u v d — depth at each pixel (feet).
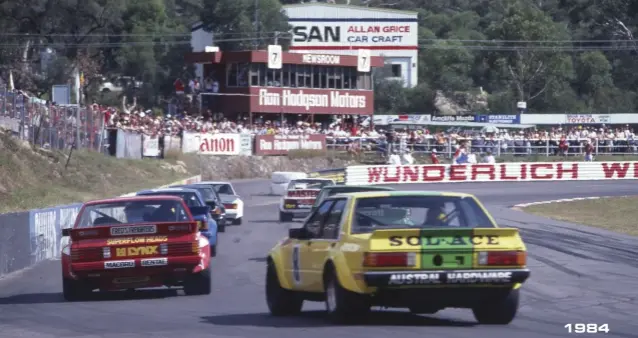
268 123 647.97
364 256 96.48
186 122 583.17
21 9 645.92
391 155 531.09
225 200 298.15
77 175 388.37
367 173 491.31
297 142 600.80
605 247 224.53
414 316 117.19
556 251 214.90
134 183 429.38
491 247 98.22
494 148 595.47
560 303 134.21
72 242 138.92
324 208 111.65
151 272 139.44
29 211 204.64
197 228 142.20
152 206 147.43
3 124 360.07
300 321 113.50
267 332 104.01
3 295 155.84
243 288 156.56
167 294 151.53
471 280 97.50
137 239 139.03
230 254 217.56
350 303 100.27
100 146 463.42
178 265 139.95
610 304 132.98
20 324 119.24
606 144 602.85
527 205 382.63
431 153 576.61
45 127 392.88
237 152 572.92
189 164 532.32
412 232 96.94
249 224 308.40
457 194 106.01
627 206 371.97
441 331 102.06
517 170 526.57
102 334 107.34
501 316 104.53
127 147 497.46
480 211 104.53
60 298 149.38
